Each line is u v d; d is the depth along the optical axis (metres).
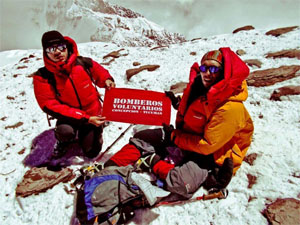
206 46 5.74
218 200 2.37
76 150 3.26
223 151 2.53
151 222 2.34
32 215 2.57
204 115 2.36
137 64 5.46
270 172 2.48
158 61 5.48
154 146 2.84
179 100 2.99
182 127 2.76
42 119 4.02
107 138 3.46
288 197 2.20
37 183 2.76
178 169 2.39
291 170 2.43
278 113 3.27
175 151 2.81
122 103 2.92
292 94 3.41
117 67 5.55
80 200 2.24
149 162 2.63
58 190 2.73
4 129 3.89
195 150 2.49
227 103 2.20
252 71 4.28
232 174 2.42
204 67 2.17
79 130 2.99
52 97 2.68
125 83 4.95
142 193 2.32
